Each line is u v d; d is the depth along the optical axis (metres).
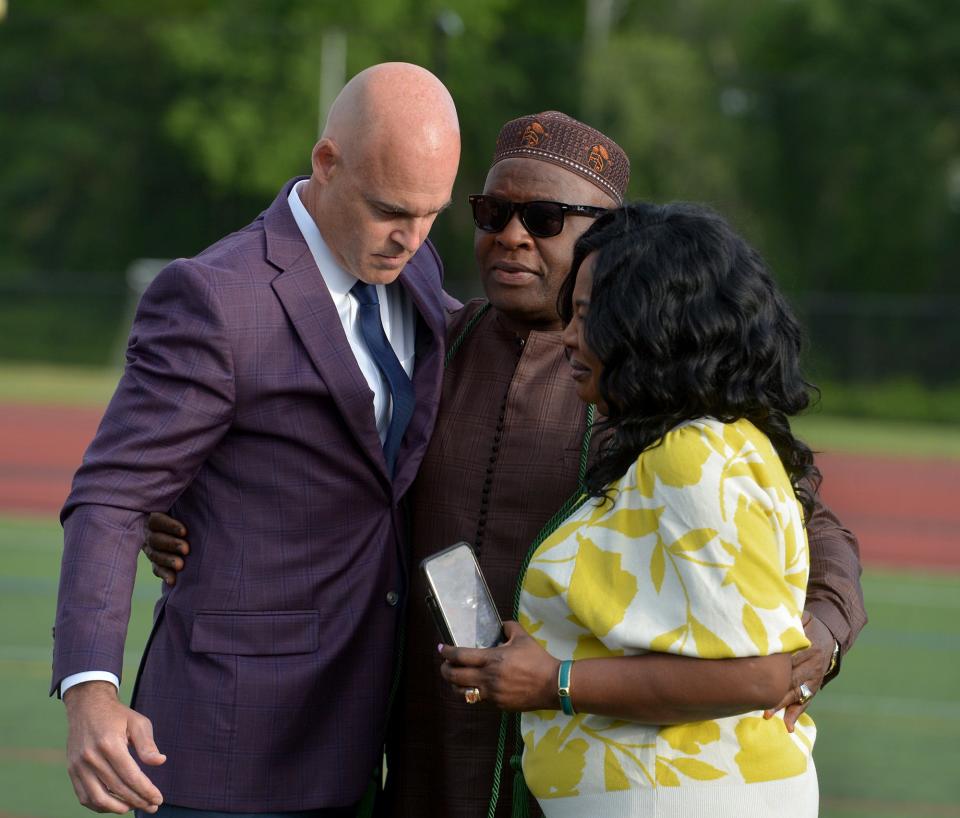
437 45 52.50
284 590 9.43
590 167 9.91
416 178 9.14
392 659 9.86
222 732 9.34
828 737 21.12
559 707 7.77
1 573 30.86
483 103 107.38
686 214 7.96
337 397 9.36
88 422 65.44
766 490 7.53
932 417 84.00
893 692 24.03
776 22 118.44
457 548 8.20
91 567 8.68
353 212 9.32
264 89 107.12
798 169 110.56
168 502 9.10
